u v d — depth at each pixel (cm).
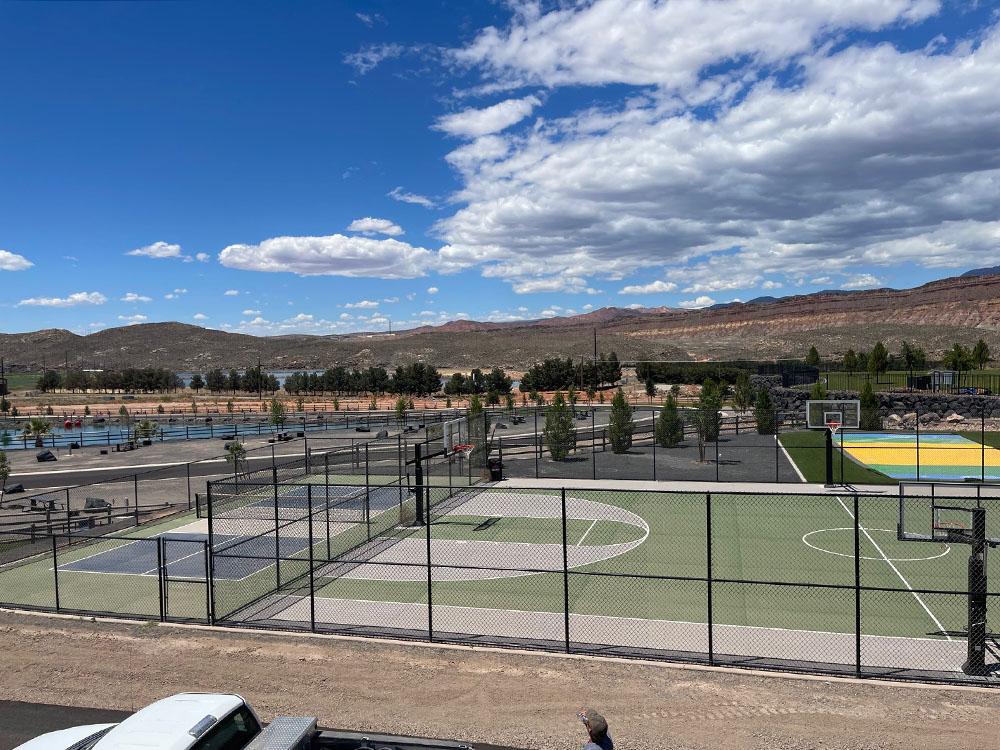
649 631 1447
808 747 967
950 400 5288
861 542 2164
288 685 1198
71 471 4475
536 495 3022
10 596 1809
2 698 1175
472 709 1099
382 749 709
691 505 2784
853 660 1277
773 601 1638
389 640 1402
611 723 1045
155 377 15800
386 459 4238
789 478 3300
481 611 1596
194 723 666
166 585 1655
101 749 627
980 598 1198
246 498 3020
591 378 11050
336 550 2177
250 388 14825
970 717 1038
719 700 1110
